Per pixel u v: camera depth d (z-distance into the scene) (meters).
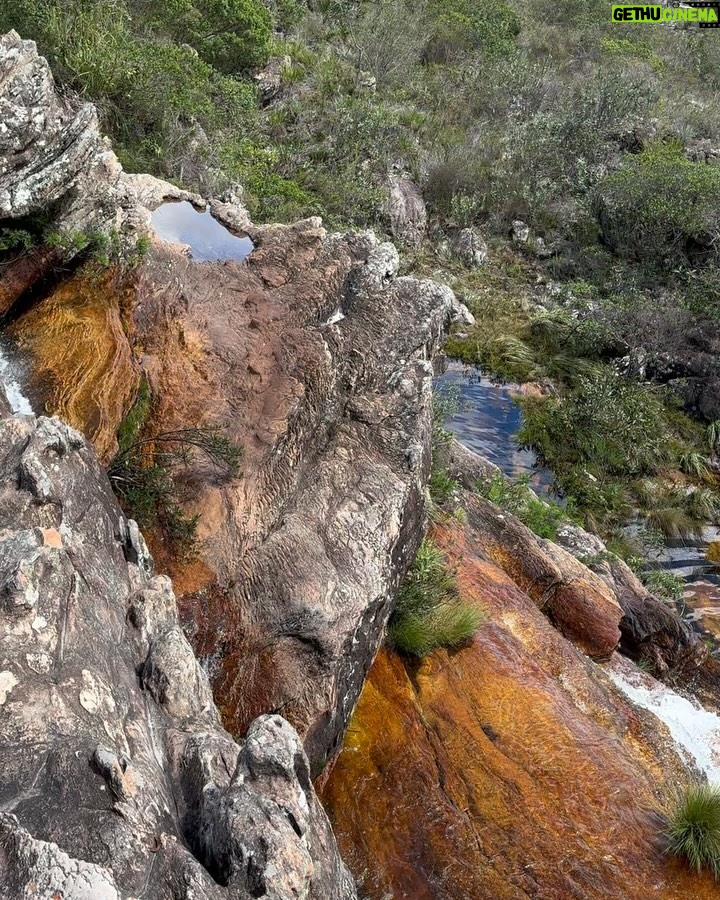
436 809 5.27
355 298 7.21
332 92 18.53
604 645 8.61
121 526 4.18
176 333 5.96
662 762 6.62
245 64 17.09
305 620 4.96
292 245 7.39
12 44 5.24
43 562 3.22
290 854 2.65
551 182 19.98
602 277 18.52
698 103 26.30
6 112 4.97
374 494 5.83
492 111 22.09
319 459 6.05
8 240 5.14
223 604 4.98
